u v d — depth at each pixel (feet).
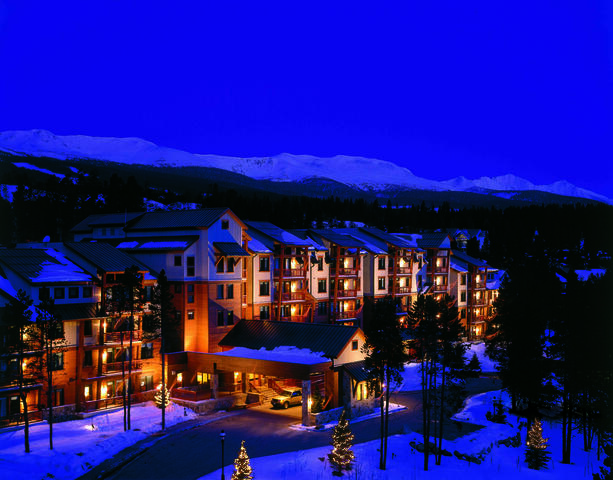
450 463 153.58
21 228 435.12
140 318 203.10
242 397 214.07
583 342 161.89
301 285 274.36
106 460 149.28
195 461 148.15
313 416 185.68
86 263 196.24
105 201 525.75
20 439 155.74
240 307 234.99
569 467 155.12
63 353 181.98
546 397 177.17
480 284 372.79
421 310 158.61
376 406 209.46
